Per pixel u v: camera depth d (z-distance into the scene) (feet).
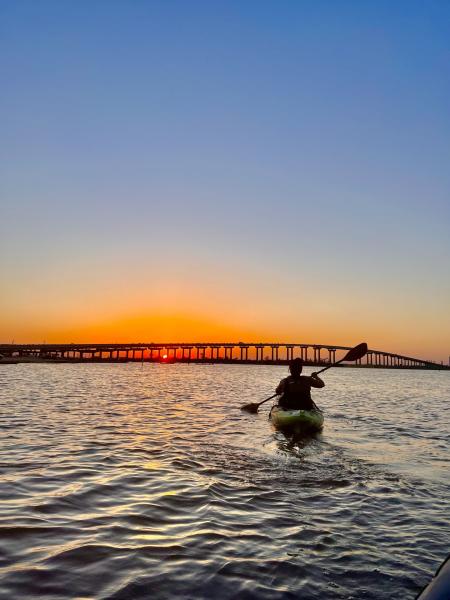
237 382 172.96
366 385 181.78
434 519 19.49
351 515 19.84
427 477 26.86
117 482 23.70
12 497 20.57
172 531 17.42
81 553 15.03
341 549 16.19
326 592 13.17
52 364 448.24
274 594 12.94
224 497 21.88
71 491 21.86
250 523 18.56
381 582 13.85
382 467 29.22
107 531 17.10
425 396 113.39
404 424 51.98
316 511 20.29
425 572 14.57
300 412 43.55
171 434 39.93
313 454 32.94
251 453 32.60
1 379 142.20
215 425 46.34
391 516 19.80
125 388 109.50
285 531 17.76
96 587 12.85
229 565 14.62
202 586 13.21
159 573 13.89
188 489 22.89
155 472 26.03
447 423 53.93
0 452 30.19
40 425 42.78
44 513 18.71
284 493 22.95
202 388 122.01
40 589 12.57
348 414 62.13
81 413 53.57
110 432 39.91
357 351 52.75
